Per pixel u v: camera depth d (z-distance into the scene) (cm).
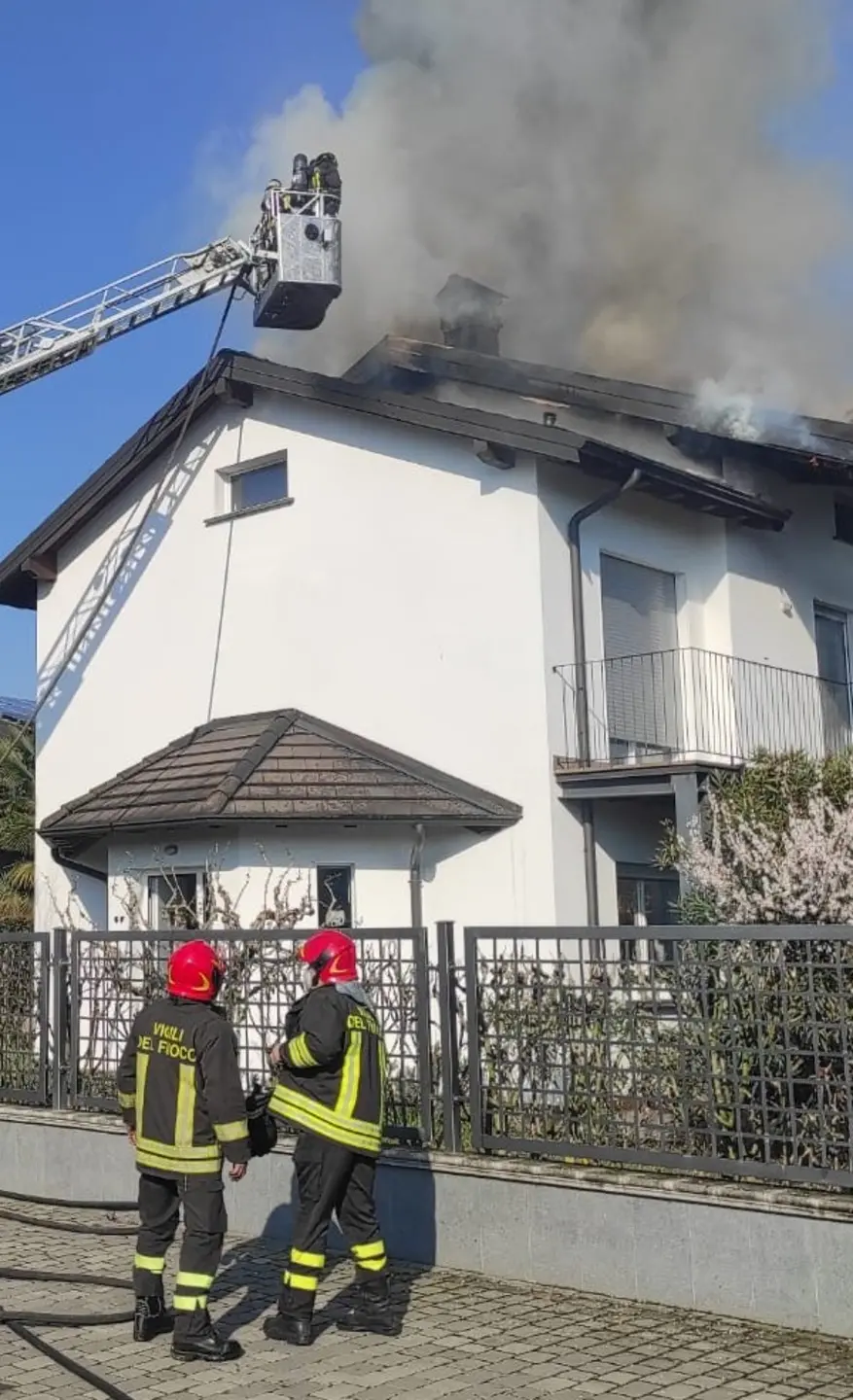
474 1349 580
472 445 1288
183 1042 600
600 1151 666
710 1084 641
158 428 1505
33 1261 741
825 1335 584
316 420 1403
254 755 1269
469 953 724
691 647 1403
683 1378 539
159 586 1522
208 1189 589
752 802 995
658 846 1318
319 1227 603
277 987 815
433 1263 711
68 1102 906
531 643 1237
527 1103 704
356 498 1369
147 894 1310
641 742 1330
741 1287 609
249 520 1448
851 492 1560
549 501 1261
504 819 1228
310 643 1386
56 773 1588
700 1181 626
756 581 1450
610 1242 650
